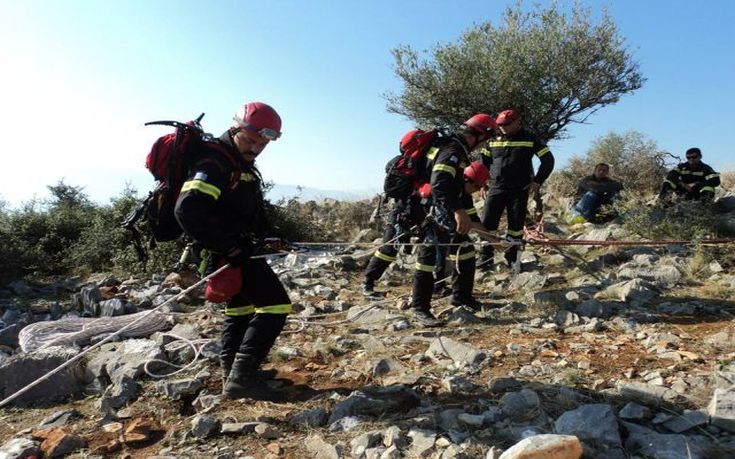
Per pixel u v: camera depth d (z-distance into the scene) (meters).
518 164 6.95
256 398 3.43
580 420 2.88
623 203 8.85
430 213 4.92
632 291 5.50
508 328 4.91
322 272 7.58
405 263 8.05
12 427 3.32
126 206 8.85
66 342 4.50
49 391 3.73
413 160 5.15
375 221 11.08
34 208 9.59
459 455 2.71
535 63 12.45
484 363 3.96
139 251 3.42
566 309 5.38
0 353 4.43
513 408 3.16
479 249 7.85
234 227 3.25
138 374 3.83
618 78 12.80
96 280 7.58
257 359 3.45
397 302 5.83
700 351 4.06
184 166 3.12
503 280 6.76
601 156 13.26
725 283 5.77
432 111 13.07
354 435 3.01
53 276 8.08
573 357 4.05
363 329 5.03
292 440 3.03
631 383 3.43
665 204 8.78
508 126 6.90
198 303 6.07
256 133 3.11
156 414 3.40
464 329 4.91
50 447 2.96
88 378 3.85
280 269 8.02
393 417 3.19
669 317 4.94
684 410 3.07
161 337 4.53
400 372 3.86
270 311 3.43
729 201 9.03
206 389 3.66
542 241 5.58
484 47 12.91
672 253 6.98
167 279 6.94
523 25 12.99
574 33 12.65
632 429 2.90
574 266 7.07
